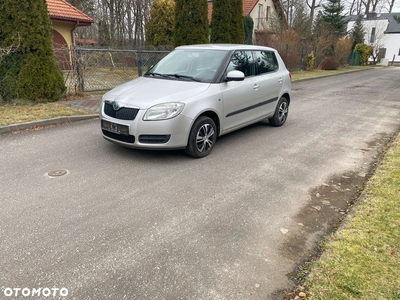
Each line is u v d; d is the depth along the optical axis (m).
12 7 7.62
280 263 2.70
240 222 3.31
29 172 4.39
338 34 33.56
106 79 11.23
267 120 7.80
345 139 6.39
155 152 5.27
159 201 3.70
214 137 5.23
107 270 2.56
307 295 2.29
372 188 3.95
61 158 4.93
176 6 12.81
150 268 2.60
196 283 2.45
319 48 26.28
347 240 2.89
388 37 48.84
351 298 2.23
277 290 2.40
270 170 4.70
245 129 7.01
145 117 4.45
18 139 5.82
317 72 23.45
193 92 4.80
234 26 14.44
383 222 3.16
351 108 9.77
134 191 3.92
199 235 3.07
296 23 26.33
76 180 4.17
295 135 6.61
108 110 4.84
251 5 27.80
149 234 3.06
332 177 4.50
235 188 4.08
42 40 8.17
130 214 3.40
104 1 31.27
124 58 11.73
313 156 5.34
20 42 7.85
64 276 2.49
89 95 9.80
